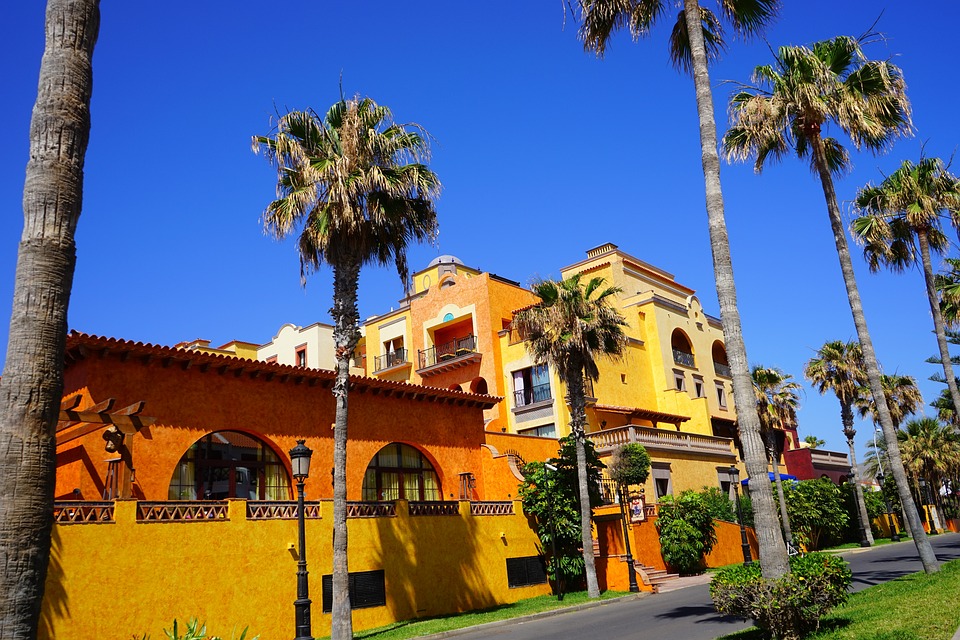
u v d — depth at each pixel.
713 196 13.07
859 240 23.95
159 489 18.75
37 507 5.25
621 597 24.31
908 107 18.91
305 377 22.72
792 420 45.62
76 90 6.17
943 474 53.91
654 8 15.55
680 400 41.28
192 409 19.98
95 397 18.02
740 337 12.26
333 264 19.81
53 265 5.73
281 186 20.14
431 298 43.56
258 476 21.62
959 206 23.81
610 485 31.53
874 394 20.25
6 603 4.96
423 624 19.95
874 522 50.22
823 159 20.59
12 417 5.31
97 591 15.17
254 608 17.86
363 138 19.56
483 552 24.56
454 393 27.67
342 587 17.19
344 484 17.94
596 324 25.77
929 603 12.41
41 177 5.86
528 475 27.72
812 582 10.43
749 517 37.38
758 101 17.67
